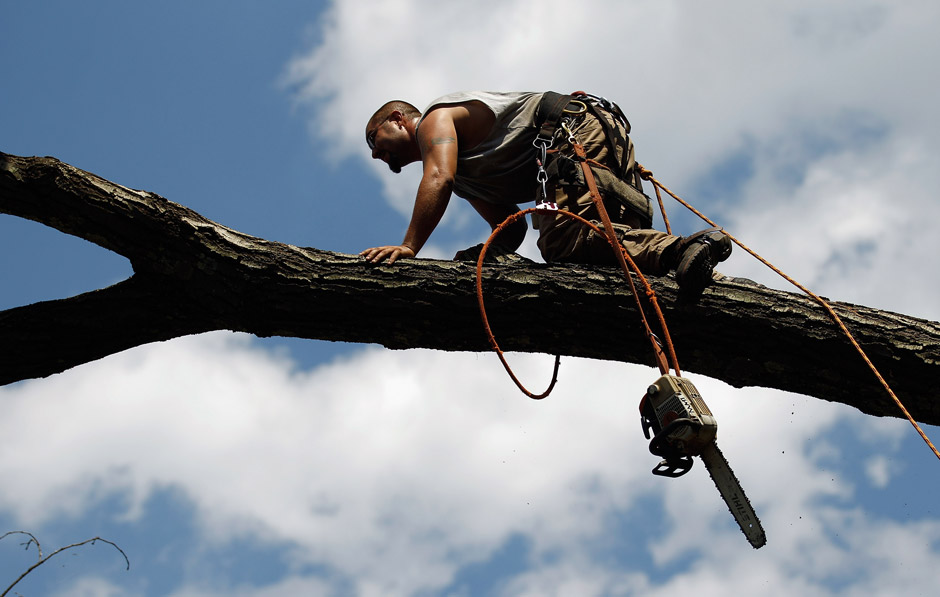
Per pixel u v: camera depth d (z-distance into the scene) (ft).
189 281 16.49
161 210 16.31
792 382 16.63
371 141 20.74
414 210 17.69
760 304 16.35
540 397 16.63
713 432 14.15
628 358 16.88
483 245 16.72
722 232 16.47
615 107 19.22
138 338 17.07
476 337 16.81
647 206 18.54
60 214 16.15
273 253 16.55
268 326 16.76
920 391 16.17
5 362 16.72
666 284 16.60
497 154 18.84
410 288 16.40
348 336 16.96
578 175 17.62
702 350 16.58
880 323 16.30
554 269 16.76
